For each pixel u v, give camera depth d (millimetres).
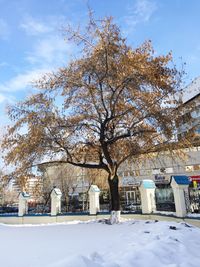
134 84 13898
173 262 6117
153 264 5801
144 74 13305
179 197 13773
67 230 12766
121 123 15805
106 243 8164
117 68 13641
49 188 26172
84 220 19141
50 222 20766
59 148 15055
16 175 14195
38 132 13688
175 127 14727
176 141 14852
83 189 36125
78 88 14766
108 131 15969
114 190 15102
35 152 14023
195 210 13797
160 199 16109
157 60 13945
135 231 10125
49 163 15773
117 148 16734
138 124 15055
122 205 20297
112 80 14016
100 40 13961
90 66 13938
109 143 15484
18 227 16531
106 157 15438
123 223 13539
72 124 14641
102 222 15055
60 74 14406
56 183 32969
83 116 15102
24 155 13820
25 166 14062
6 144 14516
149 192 16484
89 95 15125
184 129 14930
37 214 21734
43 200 23484
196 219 12438
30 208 23719
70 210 23109
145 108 14070
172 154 16219
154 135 15312
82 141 15859
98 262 5613
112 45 13758
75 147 15844
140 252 6398
